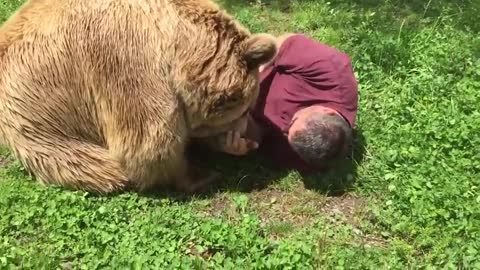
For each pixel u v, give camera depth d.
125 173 1.70
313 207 1.72
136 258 1.49
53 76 1.65
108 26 1.62
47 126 1.67
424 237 1.59
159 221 1.62
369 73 2.14
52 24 1.66
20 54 1.67
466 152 1.84
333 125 1.67
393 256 1.56
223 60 1.63
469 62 2.17
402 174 1.77
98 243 1.54
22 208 1.61
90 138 1.70
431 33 2.33
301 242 1.56
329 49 1.80
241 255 1.53
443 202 1.66
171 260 1.50
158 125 1.63
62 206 1.63
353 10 2.52
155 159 1.66
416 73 2.16
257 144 1.76
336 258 1.53
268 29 2.42
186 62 1.62
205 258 1.55
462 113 1.97
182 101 1.65
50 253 1.52
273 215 1.70
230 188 1.77
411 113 1.97
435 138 1.88
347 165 1.83
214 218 1.67
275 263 1.48
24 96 1.66
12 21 1.72
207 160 1.86
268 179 1.80
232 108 1.67
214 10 1.67
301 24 2.44
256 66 1.68
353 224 1.68
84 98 1.66
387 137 1.90
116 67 1.62
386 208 1.71
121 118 1.64
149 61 1.61
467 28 2.40
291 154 1.80
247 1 2.58
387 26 2.42
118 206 1.66
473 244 1.56
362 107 2.01
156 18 1.63
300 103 1.76
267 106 1.79
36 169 1.70
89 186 1.69
